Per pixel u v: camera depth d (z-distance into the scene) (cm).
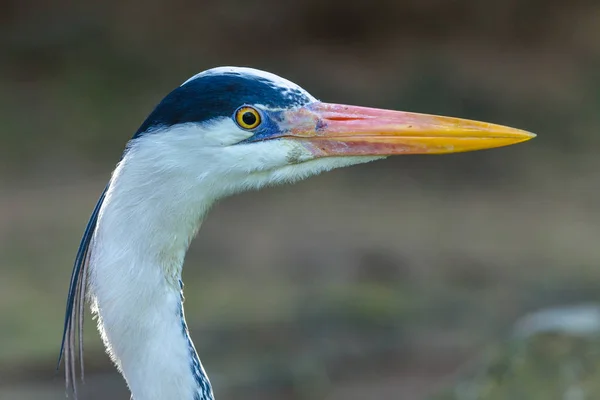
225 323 1262
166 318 457
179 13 2416
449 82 2259
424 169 1919
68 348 475
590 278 1423
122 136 1998
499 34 2497
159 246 457
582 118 2153
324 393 1116
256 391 1112
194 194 465
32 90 2138
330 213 1683
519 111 2172
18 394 1066
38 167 1836
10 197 1686
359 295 1357
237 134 472
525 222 1666
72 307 473
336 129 496
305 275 1432
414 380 1139
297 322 1271
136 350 455
